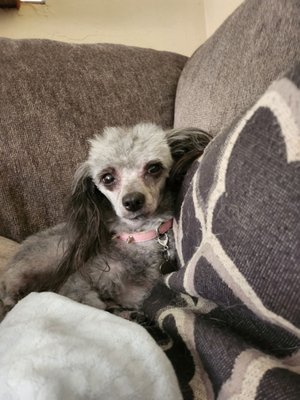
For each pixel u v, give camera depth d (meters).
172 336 0.66
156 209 0.98
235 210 0.57
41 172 1.21
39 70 1.27
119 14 1.79
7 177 1.18
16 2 1.62
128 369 0.56
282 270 0.50
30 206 1.21
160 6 1.83
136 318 0.81
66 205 1.09
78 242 1.00
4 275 1.02
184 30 1.86
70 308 0.68
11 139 1.19
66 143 1.23
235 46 1.01
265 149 0.55
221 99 0.99
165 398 0.55
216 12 1.77
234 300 0.58
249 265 0.54
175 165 0.99
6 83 1.23
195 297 0.70
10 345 0.60
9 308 0.97
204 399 0.57
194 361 0.60
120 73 1.34
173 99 1.37
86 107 1.27
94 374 0.54
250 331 0.59
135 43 1.82
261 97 0.59
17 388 0.50
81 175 1.04
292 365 0.55
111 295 0.96
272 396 0.48
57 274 0.99
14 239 1.20
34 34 1.70
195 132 1.01
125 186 0.96
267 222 0.52
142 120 1.30
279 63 0.83
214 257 0.60
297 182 0.50
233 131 0.63
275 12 0.89
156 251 0.97
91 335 0.61
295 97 0.53
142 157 0.98
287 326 0.52
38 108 1.23
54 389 0.50
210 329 0.60
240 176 0.57
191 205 0.70
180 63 1.45
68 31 1.74
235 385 0.52
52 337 0.58
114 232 1.02
